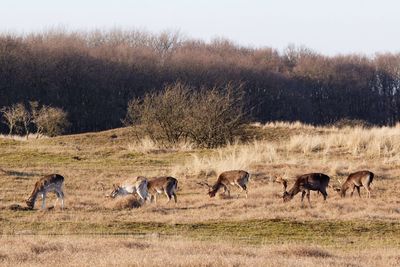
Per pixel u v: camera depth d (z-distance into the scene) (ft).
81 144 467.11
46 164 344.49
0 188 276.62
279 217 215.31
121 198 242.58
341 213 226.99
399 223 210.59
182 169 317.83
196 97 518.78
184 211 231.50
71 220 212.64
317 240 190.70
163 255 141.59
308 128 481.46
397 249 176.65
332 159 353.10
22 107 627.87
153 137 455.22
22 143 437.58
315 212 225.35
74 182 293.43
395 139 379.76
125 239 173.17
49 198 259.19
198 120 444.96
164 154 380.17
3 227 201.26
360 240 191.62
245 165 321.32
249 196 264.31
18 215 221.25
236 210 231.91
